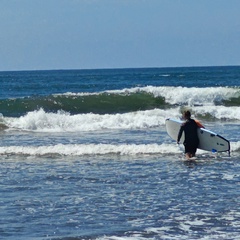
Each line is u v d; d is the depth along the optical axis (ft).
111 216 89.35
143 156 145.89
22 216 89.35
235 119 246.06
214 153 149.07
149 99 291.79
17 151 149.89
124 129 208.64
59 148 151.23
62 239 77.97
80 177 119.34
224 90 297.53
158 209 93.30
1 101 270.67
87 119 218.79
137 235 79.71
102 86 558.15
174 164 134.31
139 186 110.52
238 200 98.68
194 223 85.30
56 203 97.45
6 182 114.42
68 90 492.54
